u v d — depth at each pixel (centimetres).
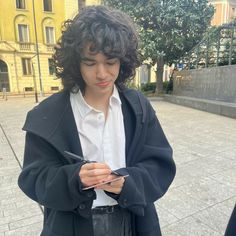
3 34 2658
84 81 112
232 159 464
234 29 1121
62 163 108
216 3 3438
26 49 2777
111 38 95
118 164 117
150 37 1492
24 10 2691
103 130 115
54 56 113
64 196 97
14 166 450
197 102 1131
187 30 1539
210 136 634
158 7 1468
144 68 1916
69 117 109
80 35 96
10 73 2742
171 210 300
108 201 118
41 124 107
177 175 394
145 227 124
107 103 117
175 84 1530
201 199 323
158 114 1000
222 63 1191
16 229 270
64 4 2817
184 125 775
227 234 141
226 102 1012
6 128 783
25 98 2270
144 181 111
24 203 321
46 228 120
